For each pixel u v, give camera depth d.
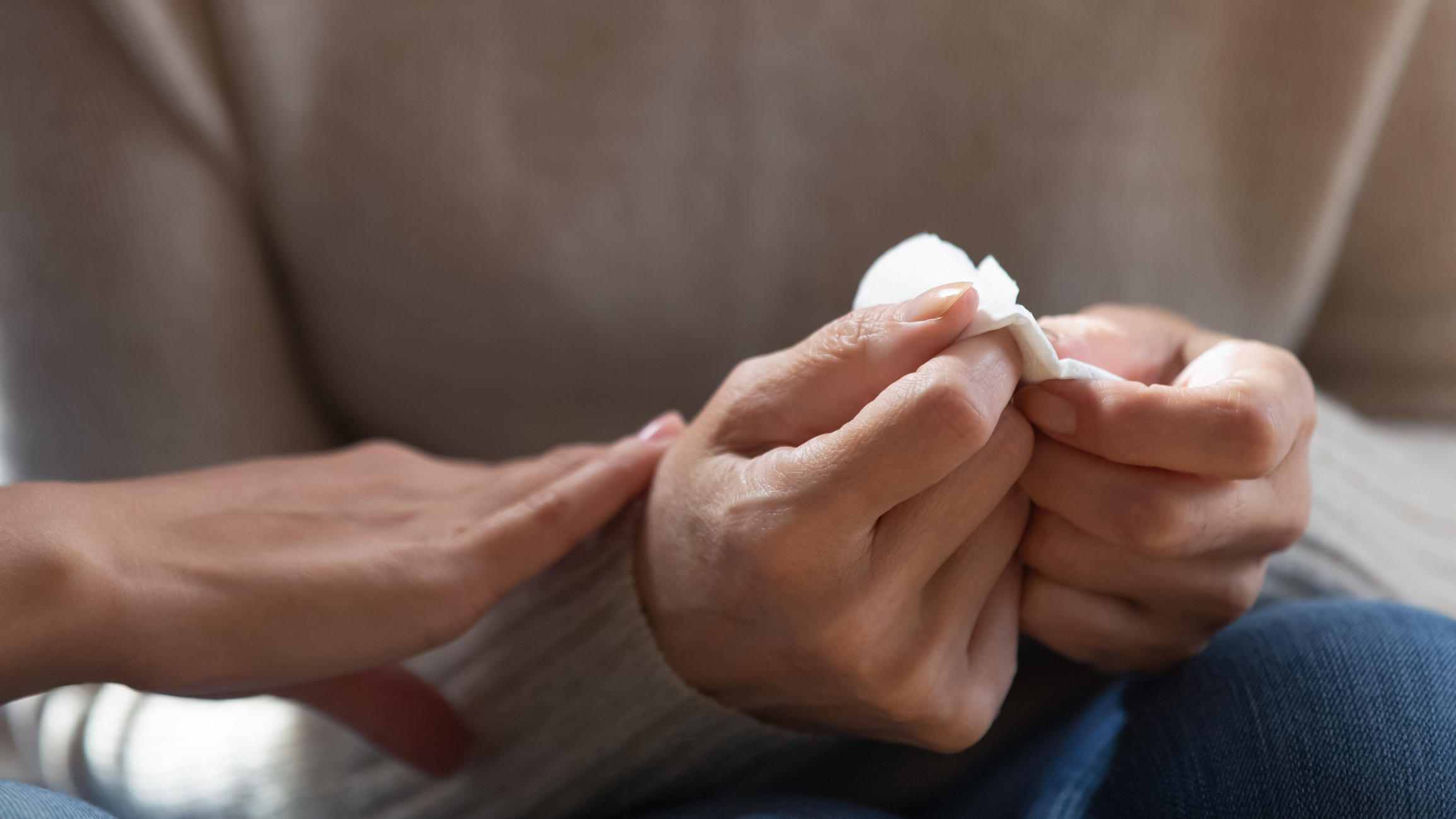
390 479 0.66
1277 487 0.57
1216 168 0.86
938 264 0.56
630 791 0.62
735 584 0.55
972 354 0.53
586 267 0.84
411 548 0.60
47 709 0.76
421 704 0.64
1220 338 0.60
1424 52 0.89
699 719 0.60
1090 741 0.58
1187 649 0.59
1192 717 0.56
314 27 0.78
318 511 0.63
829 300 0.86
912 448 0.52
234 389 0.83
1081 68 0.81
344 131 0.80
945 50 0.81
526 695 0.63
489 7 0.79
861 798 0.63
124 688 0.74
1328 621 0.57
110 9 0.72
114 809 0.70
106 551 0.57
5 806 0.51
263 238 0.86
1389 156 0.93
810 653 0.55
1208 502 0.55
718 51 0.81
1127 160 0.83
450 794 0.64
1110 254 0.86
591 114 0.82
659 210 0.84
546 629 0.62
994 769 0.62
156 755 0.69
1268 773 0.54
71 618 0.55
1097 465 0.55
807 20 0.80
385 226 0.82
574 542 0.61
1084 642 0.58
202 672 0.57
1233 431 0.54
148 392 0.79
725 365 0.89
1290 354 0.57
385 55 0.79
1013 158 0.83
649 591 0.60
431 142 0.80
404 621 0.59
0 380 0.80
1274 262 0.88
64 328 0.78
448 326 0.86
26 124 0.75
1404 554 0.67
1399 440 0.87
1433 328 0.96
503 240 0.83
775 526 0.54
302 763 0.66
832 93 0.82
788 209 0.84
